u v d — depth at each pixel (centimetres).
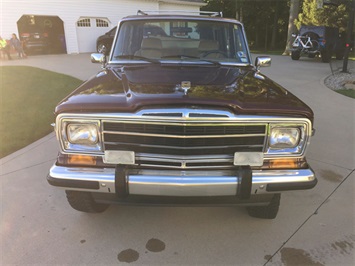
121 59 363
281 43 4150
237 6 3581
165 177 234
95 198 265
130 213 323
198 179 233
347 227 304
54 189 366
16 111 669
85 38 1994
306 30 1731
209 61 361
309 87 959
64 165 247
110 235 290
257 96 252
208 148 237
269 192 242
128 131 235
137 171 240
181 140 232
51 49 1930
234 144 239
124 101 236
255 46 4178
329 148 496
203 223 308
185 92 242
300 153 246
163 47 371
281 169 246
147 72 310
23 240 281
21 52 1614
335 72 1285
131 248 273
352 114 679
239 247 276
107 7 2022
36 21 1825
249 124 233
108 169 242
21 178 391
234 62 367
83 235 289
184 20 379
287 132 241
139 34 380
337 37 1803
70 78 1066
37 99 770
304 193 365
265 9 3650
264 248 274
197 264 256
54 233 291
